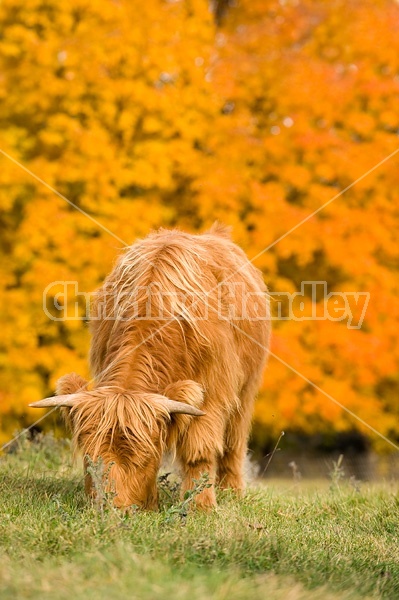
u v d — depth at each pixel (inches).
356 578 213.3
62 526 223.9
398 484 402.6
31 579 186.2
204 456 294.5
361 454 821.2
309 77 625.6
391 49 645.9
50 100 616.7
